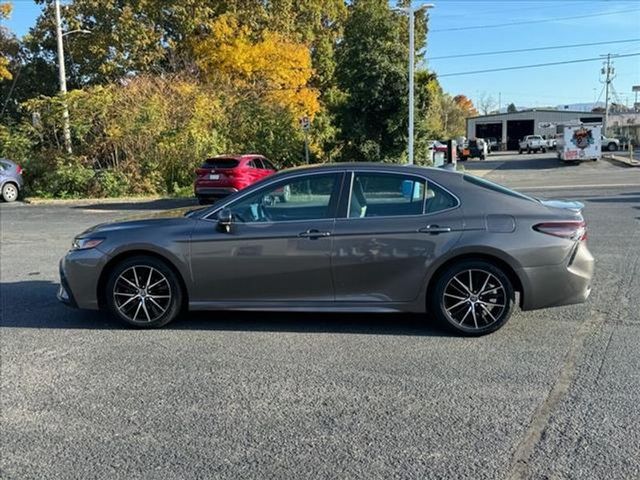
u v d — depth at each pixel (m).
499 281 5.50
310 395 4.36
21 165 23.23
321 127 28.81
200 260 5.77
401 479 3.24
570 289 5.53
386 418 3.97
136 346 5.50
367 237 5.55
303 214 5.73
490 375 4.66
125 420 4.02
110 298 5.96
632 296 6.85
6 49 35.62
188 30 30.75
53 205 20.72
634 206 15.17
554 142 69.88
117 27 30.77
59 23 25.84
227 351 5.32
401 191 5.66
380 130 28.66
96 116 23.53
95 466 3.44
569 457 3.43
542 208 5.64
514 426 3.81
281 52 30.70
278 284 5.71
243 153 26.73
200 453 3.57
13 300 7.29
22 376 4.81
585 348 5.21
